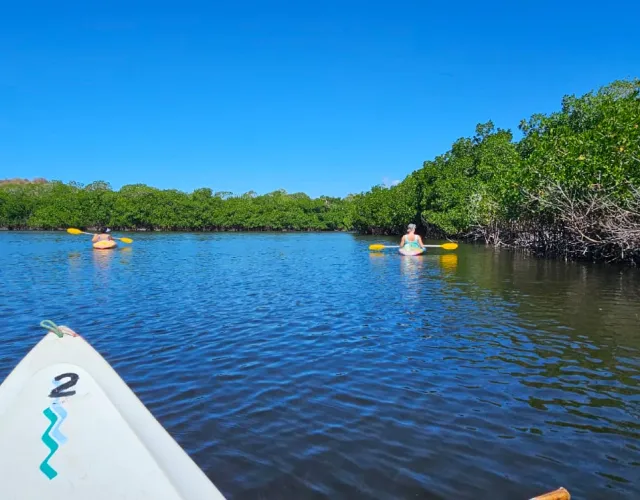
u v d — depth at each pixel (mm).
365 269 19875
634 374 6820
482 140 44156
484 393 6176
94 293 13438
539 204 23188
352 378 6711
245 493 4109
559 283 15312
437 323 9852
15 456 3070
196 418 5484
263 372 6953
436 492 4113
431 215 41844
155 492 2910
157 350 7984
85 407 3539
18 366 4082
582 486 4199
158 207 69438
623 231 17859
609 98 26047
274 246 36906
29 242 37625
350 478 4320
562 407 5754
